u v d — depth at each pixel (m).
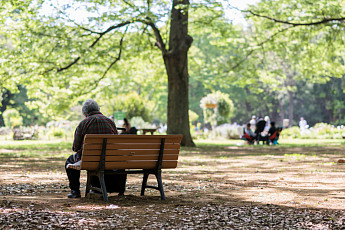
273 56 56.34
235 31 31.25
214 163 14.76
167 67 25.92
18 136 38.47
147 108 45.03
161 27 30.61
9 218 4.95
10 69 25.09
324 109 85.94
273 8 29.88
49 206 5.97
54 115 32.53
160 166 7.07
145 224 5.05
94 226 4.86
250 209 6.01
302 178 10.12
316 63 33.59
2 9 23.33
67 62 26.73
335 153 19.47
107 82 30.80
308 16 28.95
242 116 90.50
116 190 7.25
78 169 6.73
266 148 24.55
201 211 5.86
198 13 30.28
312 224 5.11
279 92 80.44
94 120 6.98
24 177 10.07
